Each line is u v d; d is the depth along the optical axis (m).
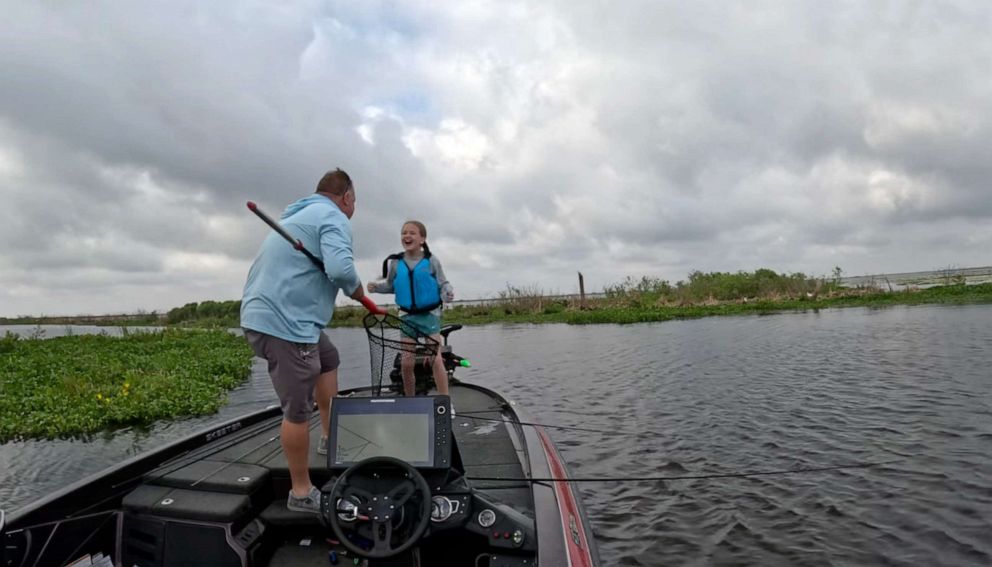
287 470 3.82
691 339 20.23
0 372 15.13
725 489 6.39
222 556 3.35
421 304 5.34
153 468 3.95
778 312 31.17
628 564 4.99
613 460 7.47
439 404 3.15
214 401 12.17
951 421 8.27
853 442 7.64
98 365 15.88
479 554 3.41
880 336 17.66
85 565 3.32
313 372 3.47
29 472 8.23
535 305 39.75
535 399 11.35
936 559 4.81
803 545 5.14
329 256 3.39
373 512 2.88
